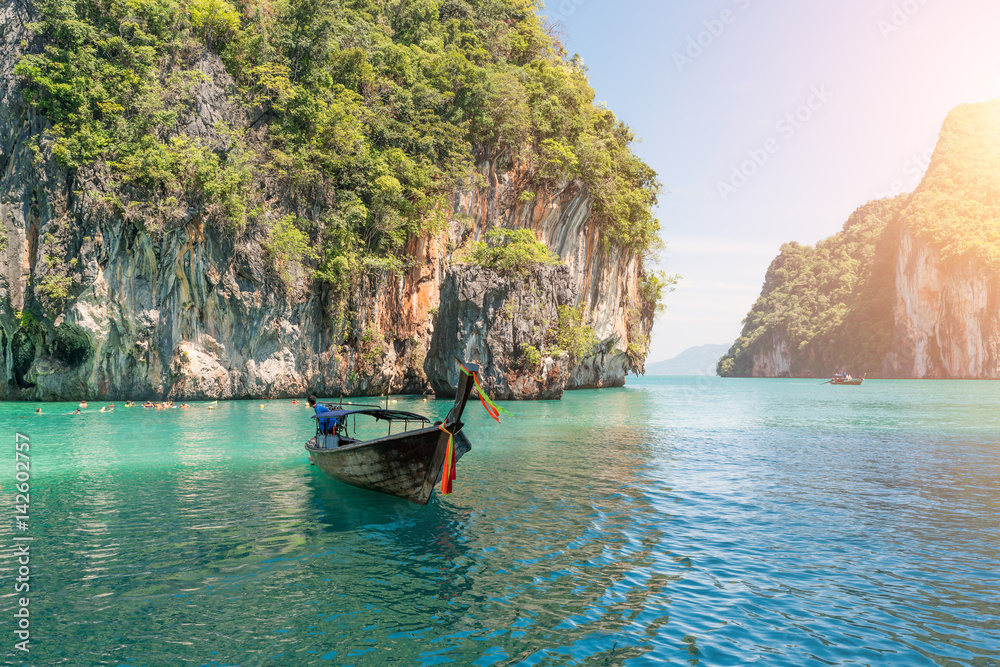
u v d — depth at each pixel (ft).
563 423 100.01
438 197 165.89
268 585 27.40
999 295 379.96
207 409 115.85
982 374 391.86
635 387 295.28
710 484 49.96
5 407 116.06
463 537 34.96
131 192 125.80
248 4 149.89
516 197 189.37
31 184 125.39
